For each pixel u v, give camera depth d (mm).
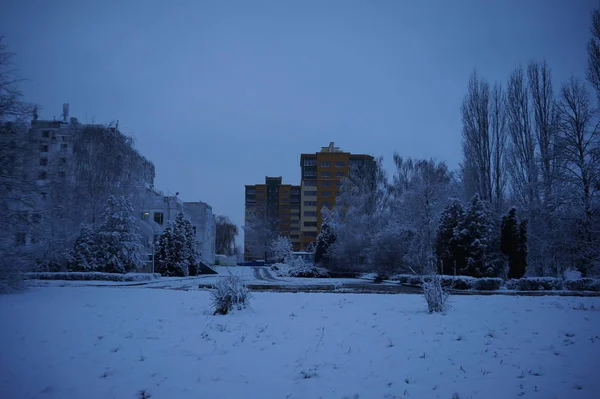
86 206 36719
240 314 11312
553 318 10648
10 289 17859
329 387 5855
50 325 9648
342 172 97562
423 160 41000
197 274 44281
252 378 6191
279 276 47344
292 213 126000
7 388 5719
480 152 37562
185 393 5617
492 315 11172
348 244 46562
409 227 37562
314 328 9469
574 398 5480
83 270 32906
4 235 19500
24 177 20719
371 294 17688
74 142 39281
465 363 6895
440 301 11883
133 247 34875
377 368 6660
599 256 25938
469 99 38344
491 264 29234
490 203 35188
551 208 29688
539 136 35188
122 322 10094
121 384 5918
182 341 8258
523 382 6043
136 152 42562
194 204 66250
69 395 5535
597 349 7652
